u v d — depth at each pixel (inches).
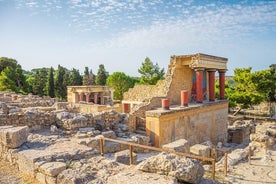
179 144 462.9
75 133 553.9
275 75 2004.2
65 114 610.5
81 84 3235.7
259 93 1616.6
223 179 389.7
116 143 528.4
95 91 1592.0
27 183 312.3
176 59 936.9
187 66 992.2
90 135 541.6
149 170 246.4
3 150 398.3
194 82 1025.5
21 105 950.4
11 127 422.6
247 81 1604.3
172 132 716.0
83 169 319.0
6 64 2955.2
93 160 354.6
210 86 1009.5
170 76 930.7
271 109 1919.3
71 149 392.2
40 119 587.2
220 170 435.8
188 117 791.7
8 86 2297.0
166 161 240.2
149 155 580.4
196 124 837.8
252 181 384.2
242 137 1006.4
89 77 3390.7
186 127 783.7
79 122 585.0
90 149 401.7
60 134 552.1
